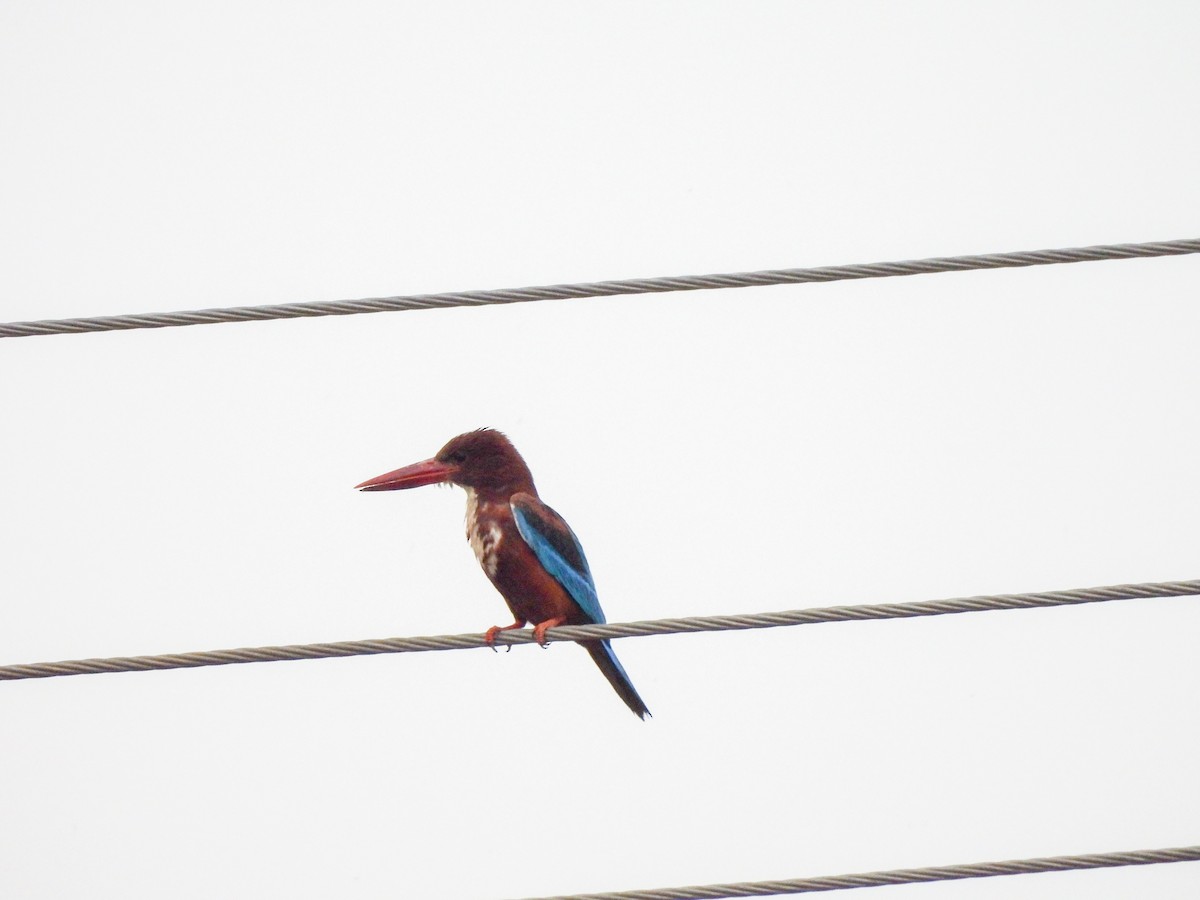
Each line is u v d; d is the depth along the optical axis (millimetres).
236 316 12625
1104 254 12438
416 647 13023
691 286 12594
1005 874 12258
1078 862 12227
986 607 12484
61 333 12594
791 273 12586
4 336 12555
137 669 12547
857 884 12383
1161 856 12211
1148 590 12414
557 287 12617
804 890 12414
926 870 12352
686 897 12469
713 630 12797
